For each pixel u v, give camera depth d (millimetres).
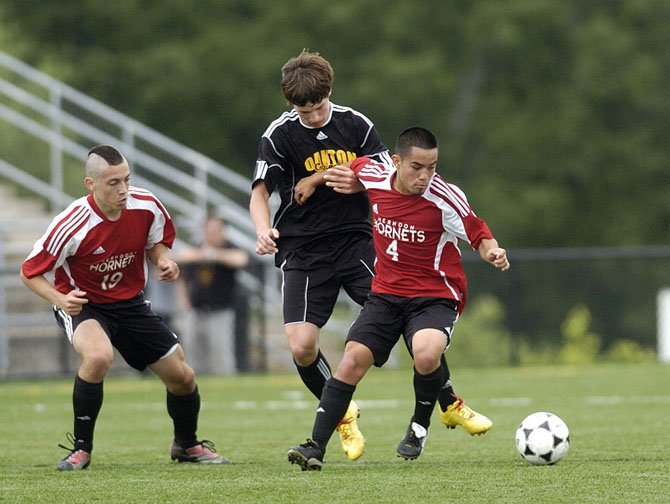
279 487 22672
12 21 118188
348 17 119125
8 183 75625
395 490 22188
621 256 63000
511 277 65312
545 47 123750
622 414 38281
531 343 100688
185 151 70000
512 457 27562
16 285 65062
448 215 24828
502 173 120938
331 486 22703
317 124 27031
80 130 69500
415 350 24625
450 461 26875
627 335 96812
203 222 57969
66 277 26109
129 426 37094
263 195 26953
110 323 26391
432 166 24406
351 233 27656
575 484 22688
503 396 45719
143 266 26625
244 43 117812
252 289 64188
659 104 124688
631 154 121312
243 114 116750
